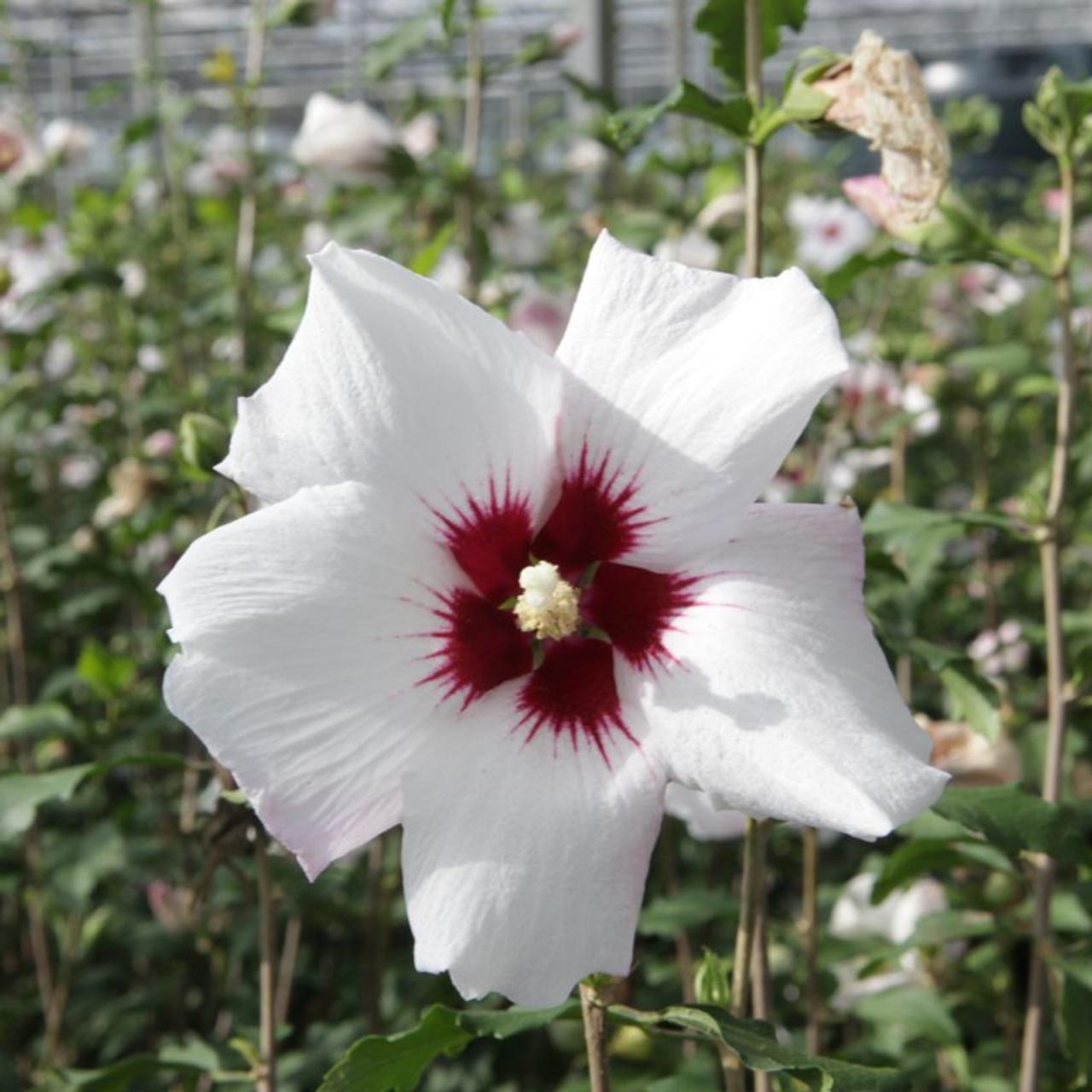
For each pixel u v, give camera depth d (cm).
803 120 38
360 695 32
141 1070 45
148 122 100
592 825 31
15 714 58
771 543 32
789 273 32
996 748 49
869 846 82
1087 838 66
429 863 31
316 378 32
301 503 31
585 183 161
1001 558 102
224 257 118
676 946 74
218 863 44
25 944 85
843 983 61
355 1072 35
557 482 33
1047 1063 57
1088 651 48
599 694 33
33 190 130
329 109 81
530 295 82
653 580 34
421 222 98
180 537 81
